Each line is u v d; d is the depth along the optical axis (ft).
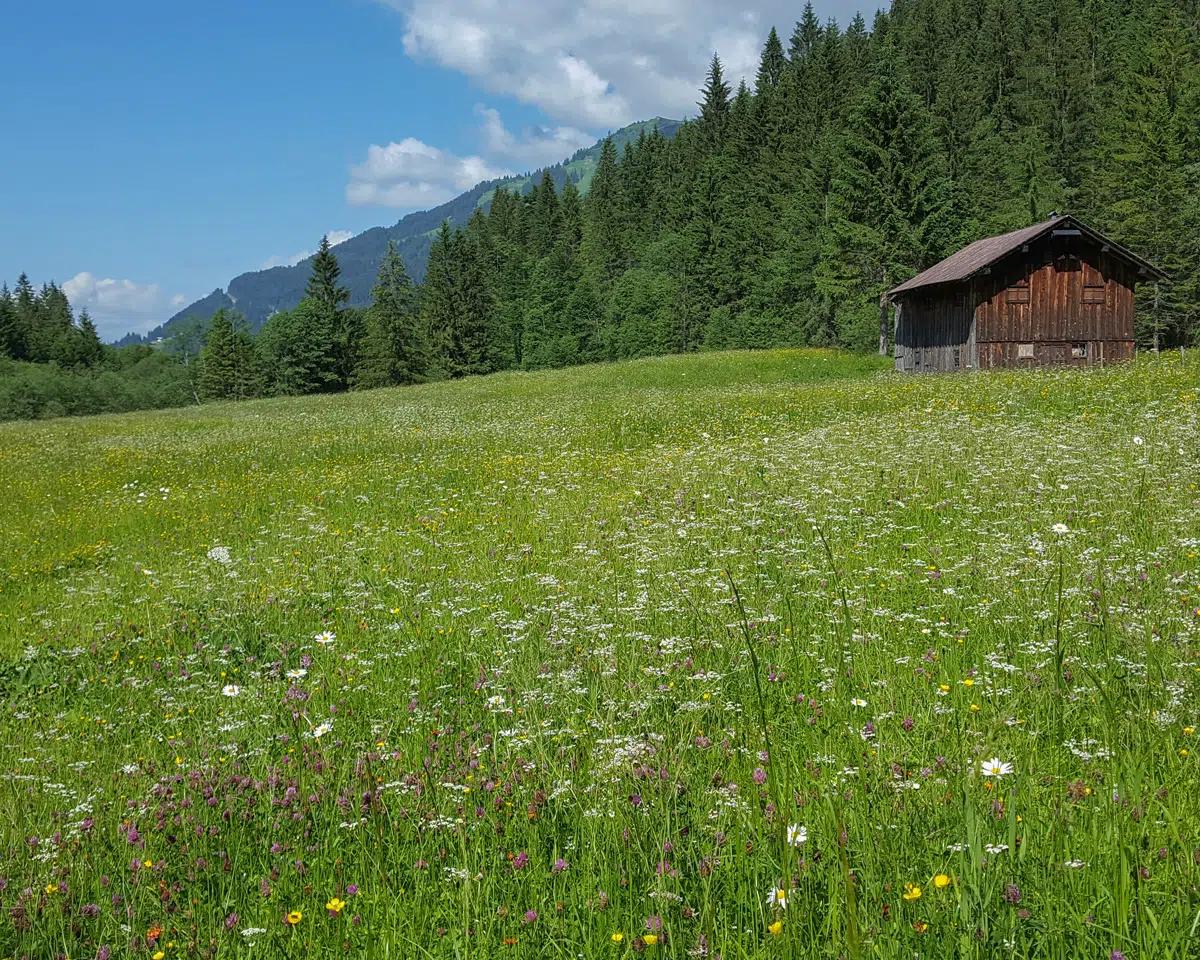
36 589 37.32
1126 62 307.17
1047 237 122.01
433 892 11.91
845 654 19.72
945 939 9.61
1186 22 310.24
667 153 523.70
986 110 353.31
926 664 18.34
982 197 281.74
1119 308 125.90
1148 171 201.57
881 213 203.21
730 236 328.29
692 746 15.53
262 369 399.65
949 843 11.46
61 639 28.14
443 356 365.61
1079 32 345.51
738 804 12.76
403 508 48.26
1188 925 9.50
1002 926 9.59
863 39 431.02
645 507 40.83
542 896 11.59
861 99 209.87
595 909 10.95
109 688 22.88
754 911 10.69
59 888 12.51
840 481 40.78
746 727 15.99
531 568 31.89
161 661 24.58
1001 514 32.35
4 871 13.23
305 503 51.19
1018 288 123.95
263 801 14.87
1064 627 19.20
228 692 18.86
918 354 145.28
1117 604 20.43
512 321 415.23
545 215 555.28
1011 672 17.42
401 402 162.91
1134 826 10.95
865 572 26.03
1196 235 188.96
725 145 412.57
